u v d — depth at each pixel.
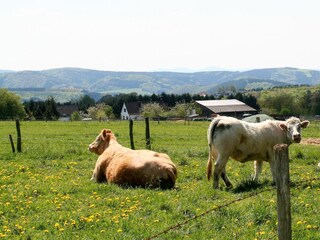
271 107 173.00
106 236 9.77
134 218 11.08
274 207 11.36
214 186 15.37
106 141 18.09
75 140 38.50
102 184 15.60
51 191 14.90
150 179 15.03
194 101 164.62
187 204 12.45
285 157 6.87
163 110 149.12
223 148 15.26
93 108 155.12
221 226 10.37
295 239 9.30
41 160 23.16
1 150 28.67
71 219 11.05
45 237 9.80
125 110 178.38
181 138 40.19
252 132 15.52
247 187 14.99
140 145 31.56
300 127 15.98
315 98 165.50
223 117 15.75
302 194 13.16
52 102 154.62
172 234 9.80
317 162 22.31
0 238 9.77
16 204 12.89
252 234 9.71
